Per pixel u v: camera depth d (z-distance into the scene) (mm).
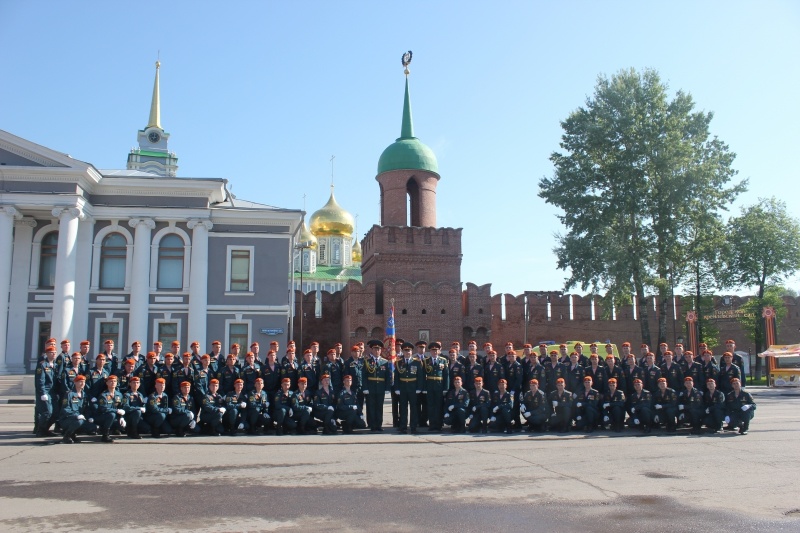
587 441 15961
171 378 17344
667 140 43438
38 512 8594
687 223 44594
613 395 18250
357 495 9625
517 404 18734
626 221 45625
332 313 56562
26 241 34688
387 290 51375
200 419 17125
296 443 15422
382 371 18484
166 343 34906
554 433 17766
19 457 13039
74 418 15125
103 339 34469
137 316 34094
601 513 8641
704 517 8477
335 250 95312
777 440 15906
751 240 55094
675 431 17984
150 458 12984
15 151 33094
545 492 9859
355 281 51469
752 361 60094
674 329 55094
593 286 44094
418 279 54594
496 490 9992
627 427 18969
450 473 11367
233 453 13750
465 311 55062
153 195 35188
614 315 57844
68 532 7715
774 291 58969
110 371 17438
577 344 20281
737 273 56406
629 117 43500
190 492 9789
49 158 33031
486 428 17812
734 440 15961
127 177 34562
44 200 32750
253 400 17312
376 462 12531
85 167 33000
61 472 11383
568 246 44219
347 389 17891
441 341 51531
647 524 8117
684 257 46312
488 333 53969
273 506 8945
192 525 8023
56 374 16281
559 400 18031
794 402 28922
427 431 18281
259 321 35750
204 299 34938
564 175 45406
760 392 37438
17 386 30828
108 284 35000
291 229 37281
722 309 59875
